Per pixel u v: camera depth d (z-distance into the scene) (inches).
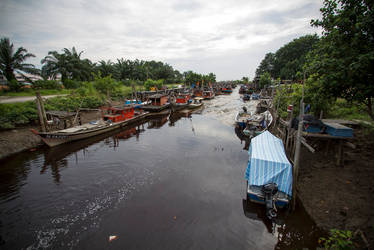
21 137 671.8
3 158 561.9
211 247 272.5
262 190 336.2
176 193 398.0
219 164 533.0
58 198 383.9
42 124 655.1
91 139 749.3
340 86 304.0
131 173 482.3
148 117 1205.7
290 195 332.2
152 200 375.6
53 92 1378.0
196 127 938.1
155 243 278.1
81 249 270.5
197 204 363.3
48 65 1592.0
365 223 273.4
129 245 275.0
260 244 278.4
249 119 789.9
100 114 1059.9
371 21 246.7
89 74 1870.1
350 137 390.0
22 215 337.7
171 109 1371.8
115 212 343.0
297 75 394.3
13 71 1416.1
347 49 284.4
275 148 433.4
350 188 344.5
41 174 477.4
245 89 2630.4
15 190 409.7
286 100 909.2
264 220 323.6
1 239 288.0
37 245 278.2
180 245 275.0
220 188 417.4
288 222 315.0
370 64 247.8
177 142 717.9
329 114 652.1
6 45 1350.9
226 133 826.2
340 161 411.5
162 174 477.4
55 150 631.2
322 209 325.7
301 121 331.0
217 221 320.8
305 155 501.0
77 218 330.0
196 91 2011.6
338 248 216.5
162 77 3051.2
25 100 989.2
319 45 346.6
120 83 1745.8
